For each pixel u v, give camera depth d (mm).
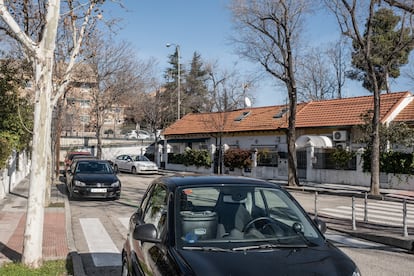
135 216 5777
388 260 8180
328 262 3621
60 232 10227
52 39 6906
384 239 9969
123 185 23938
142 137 55656
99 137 36531
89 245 9266
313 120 29781
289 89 24484
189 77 65688
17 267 6500
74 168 17969
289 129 24562
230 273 3309
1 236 9523
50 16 6910
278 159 29469
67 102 33312
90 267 7445
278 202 4703
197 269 3373
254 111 37125
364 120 24734
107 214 13711
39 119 6773
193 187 4598
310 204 16938
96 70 31141
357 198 19312
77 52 11570
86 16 10031
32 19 10773
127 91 35906
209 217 4328
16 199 16328
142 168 33562
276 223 4418
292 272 3371
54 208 14125
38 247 6828
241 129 34562
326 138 27047
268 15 23359
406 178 22078
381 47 23312
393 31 30297
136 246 4977
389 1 17109
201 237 4074
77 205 15641
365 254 8719
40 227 6863
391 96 27750
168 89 60938
